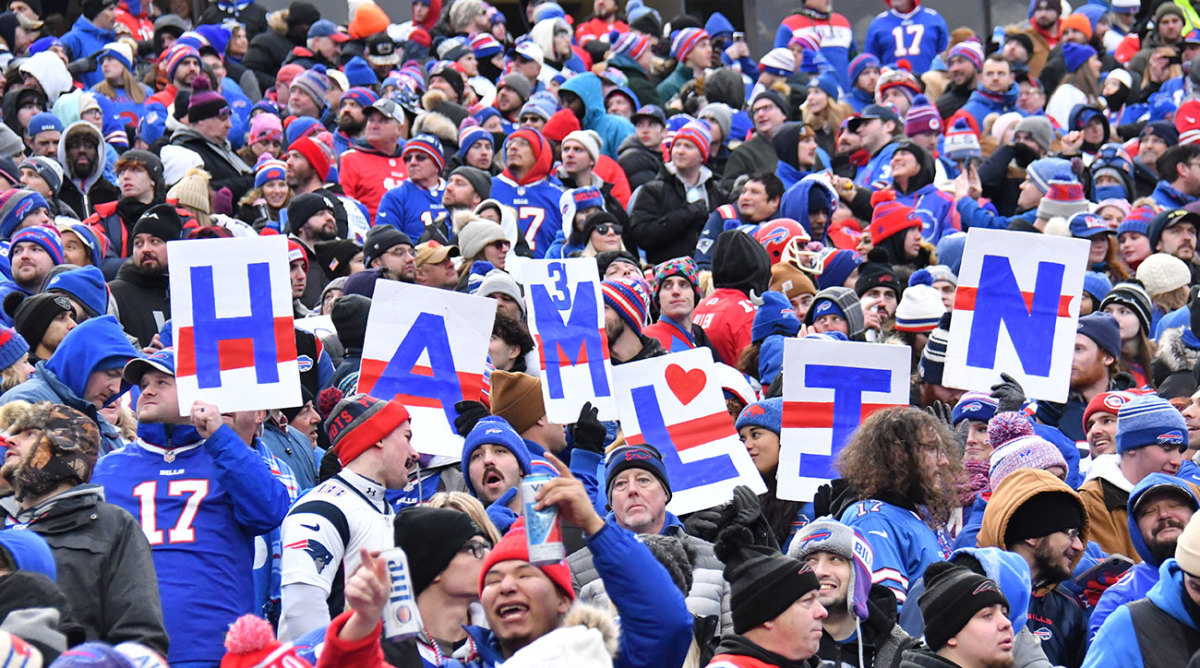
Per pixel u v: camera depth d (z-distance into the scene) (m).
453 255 37.69
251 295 23.64
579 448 25.44
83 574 18.77
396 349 26.48
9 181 38.50
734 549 18.02
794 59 64.62
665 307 33.34
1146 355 35.31
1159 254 41.72
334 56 62.03
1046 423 31.80
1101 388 31.95
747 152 49.78
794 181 50.00
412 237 43.47
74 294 28.88
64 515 19.03
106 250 37.94
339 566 20.95
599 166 47.50
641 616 17.08
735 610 17.83
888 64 68.44
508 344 29.45
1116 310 35.03
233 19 65.12
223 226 37.06
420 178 44.00
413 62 63.25
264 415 24.91
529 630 17.11
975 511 25.28
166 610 20.50
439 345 26.62
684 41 62.69
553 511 16.84
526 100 55.53
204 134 45.59
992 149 56.47
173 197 37.25
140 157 38.88
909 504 22.61
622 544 17.05
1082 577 23.81
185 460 21.55
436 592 18.47
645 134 51.38
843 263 39.09
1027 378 29.25
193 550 20.89
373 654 14.95
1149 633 20.08
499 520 22.08
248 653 14.95
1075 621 22.88
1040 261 29.45
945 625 18.73
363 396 22.08
